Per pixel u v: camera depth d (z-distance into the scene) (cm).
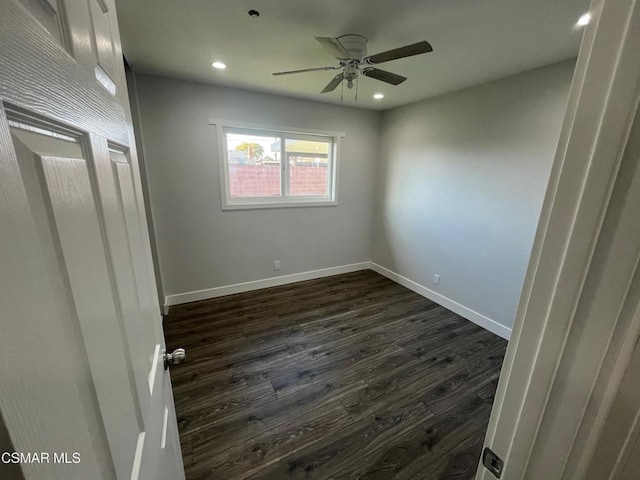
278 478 136
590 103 34
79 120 42
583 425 39
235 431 160
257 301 324
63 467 29
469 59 203
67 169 36
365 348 240
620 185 32
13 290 24
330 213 385
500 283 261
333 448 151
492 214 262
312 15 153
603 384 36
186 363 218
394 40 179
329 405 179
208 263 321
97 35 55
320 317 291
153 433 69
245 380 200
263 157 335
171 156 278
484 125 259
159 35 176
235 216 324
